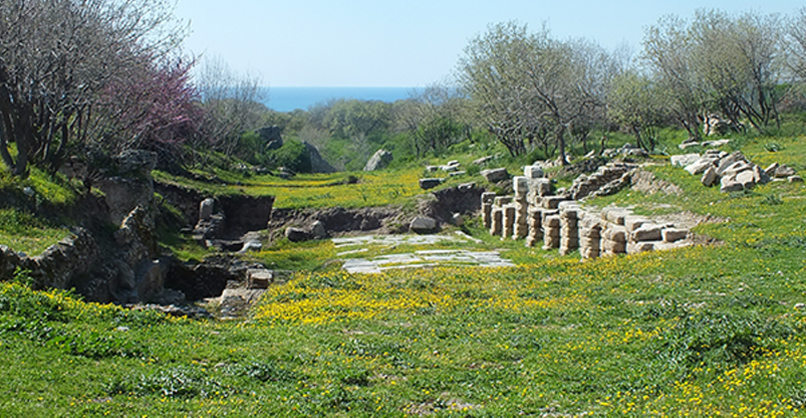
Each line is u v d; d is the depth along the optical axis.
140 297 17.86
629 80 38.38
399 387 8.30
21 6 17.89
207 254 24.39
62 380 7.36
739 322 8.87
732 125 39.22
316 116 124.69
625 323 10.82
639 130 44.97
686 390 7.27
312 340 10.32
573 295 13.53
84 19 19.14
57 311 10.23
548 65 35.97
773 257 13.90
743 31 37.66
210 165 42.44
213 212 33.44
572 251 23.02
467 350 9.77
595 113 37.19
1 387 6.83
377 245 27.05
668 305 11.28
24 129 18.30
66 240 15.19
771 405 6.45
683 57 38.12
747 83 38.84
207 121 44.22
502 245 27.03
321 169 61.53
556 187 29.25
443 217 32.06
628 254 17.61
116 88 23.55
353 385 8.37
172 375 7.86
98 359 8.38
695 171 23.42
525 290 14.40
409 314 12.36
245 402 7.33
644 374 8.09
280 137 62.28
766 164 24.41
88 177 21.38
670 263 14.84
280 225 31.58
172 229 28.53
